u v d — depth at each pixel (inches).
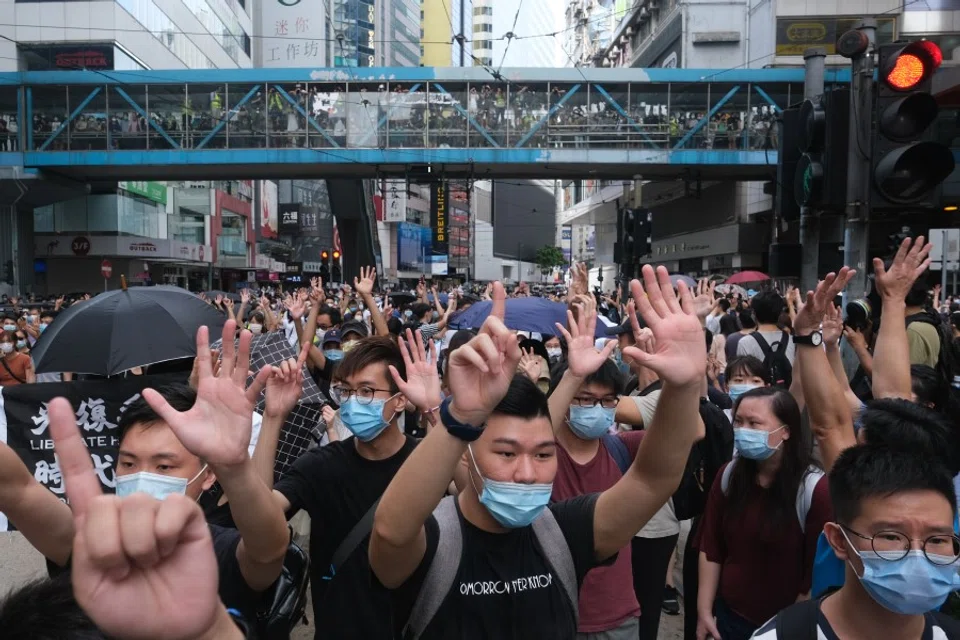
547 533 81.9
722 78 995.3
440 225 1052.5
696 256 1435.8
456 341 196.2
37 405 179.8
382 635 107.2
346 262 1380.4
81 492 42.9
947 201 843.4
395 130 1008.2
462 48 991.6
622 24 1761.8
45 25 1253.7
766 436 114.3
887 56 184.1
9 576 207.5
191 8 1614.2
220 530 96.0
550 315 217.3
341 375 116.1
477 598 78.0
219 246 1851.6
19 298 1029.8
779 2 1142.3
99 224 1369.3
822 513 111.8
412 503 70.3
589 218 2003.0
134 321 159.2
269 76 1001.5
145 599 41.7
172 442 90.8
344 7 2859.3
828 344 133.1
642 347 83.6
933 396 130.0
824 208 204.8
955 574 65.7
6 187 1083.3
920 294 186.2
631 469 81.6
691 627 137.3
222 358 68.8
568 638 79.8
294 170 1077.8
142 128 1029.8
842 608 71.8
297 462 118.6
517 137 1010.1
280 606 93.4
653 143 1006.4
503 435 76.6
